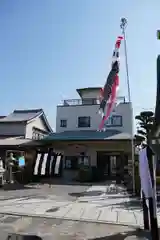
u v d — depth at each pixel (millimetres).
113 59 12938
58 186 13938
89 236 5293
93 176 18375
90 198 9898
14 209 7805
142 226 5961
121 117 22047
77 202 9016
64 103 24047
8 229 5781
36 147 17422
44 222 6387
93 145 20047
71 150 20344
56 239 5105
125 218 6695
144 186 5164
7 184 14156
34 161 16922
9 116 26578
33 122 26000
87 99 24641
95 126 22656
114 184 15141
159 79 4438
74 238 5172
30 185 14281
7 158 15203
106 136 18969
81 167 18453
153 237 4863
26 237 5223
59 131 23438
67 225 6109
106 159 19938
